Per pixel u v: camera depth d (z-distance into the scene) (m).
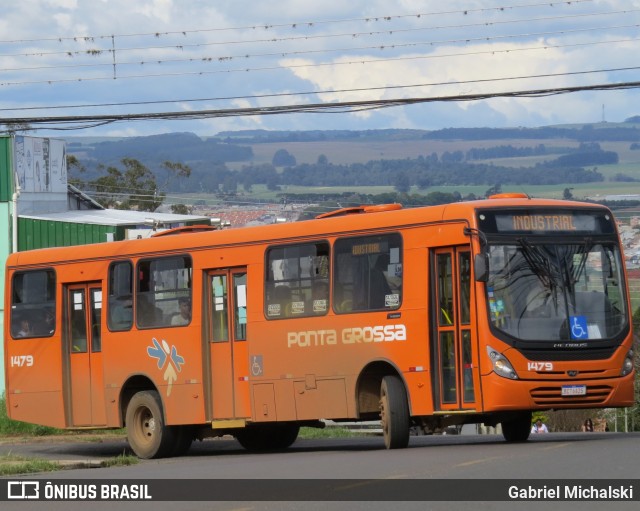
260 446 38.41
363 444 37.94
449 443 33.59
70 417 37.94
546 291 28.98
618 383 29.12
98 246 37.50
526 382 28.39
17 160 60.22
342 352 31.31
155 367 35.53
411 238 30.17
